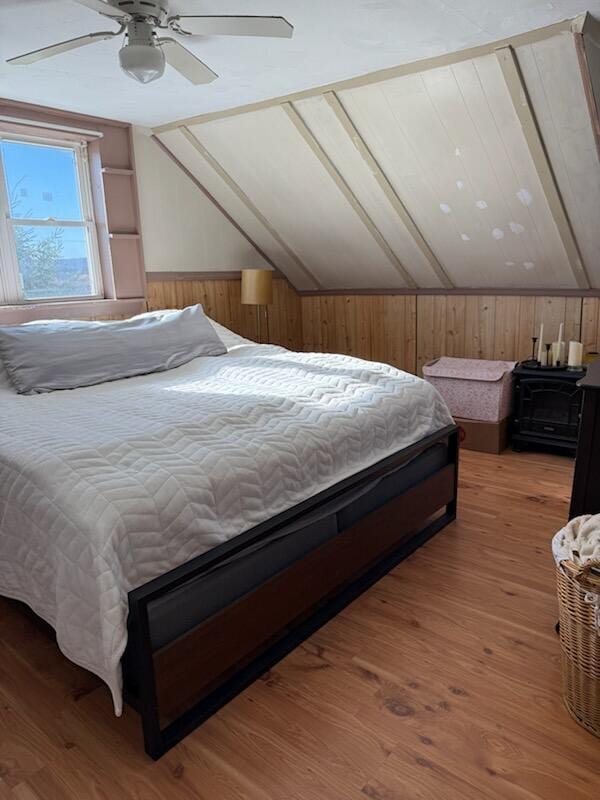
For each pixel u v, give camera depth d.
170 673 1.45
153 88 2.95
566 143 2.80
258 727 1.54
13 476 1.63
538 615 1.99
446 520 2.69
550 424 3.56
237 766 1.42
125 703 1.62
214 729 1.54
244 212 4.28
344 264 4.48
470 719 1.54
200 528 1.57
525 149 2.92
